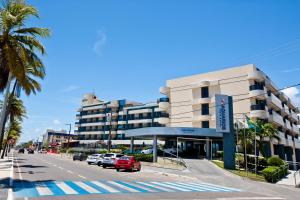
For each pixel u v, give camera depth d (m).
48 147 133.38
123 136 82.31
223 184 19.09
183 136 39.91
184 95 54.59
